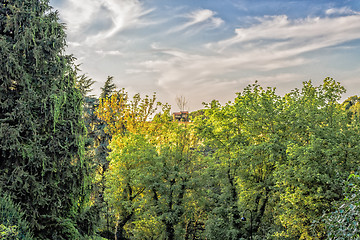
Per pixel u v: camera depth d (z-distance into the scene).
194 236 23.75
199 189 21.95
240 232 19.67
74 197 12.71
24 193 10.85
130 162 22.34
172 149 22.89
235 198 21.86
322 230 14.77
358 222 5.35
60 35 13.23
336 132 17.77
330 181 14.97
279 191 18.84
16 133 10.71
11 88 11.87
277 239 17.72
